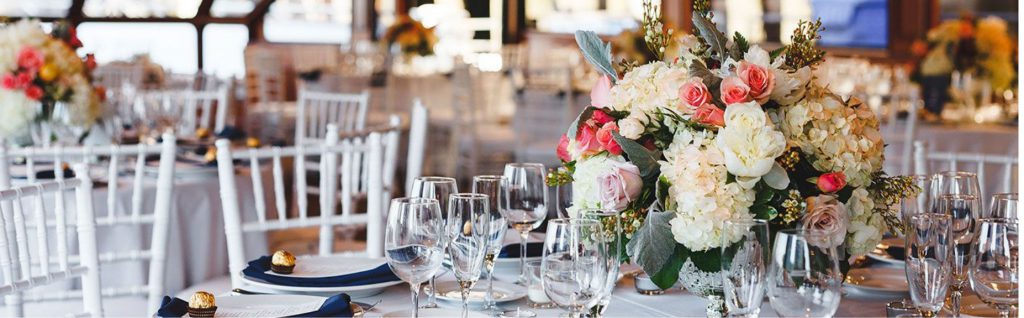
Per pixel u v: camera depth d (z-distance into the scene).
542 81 7.32
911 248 1.47
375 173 2.61
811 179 1.50
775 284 1.29
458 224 1.53
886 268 1.95
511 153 6.86
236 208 2.44
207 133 4.11
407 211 1.46
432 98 7.41
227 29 10.15
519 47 10.52
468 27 10.46
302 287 1.74
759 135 1.44
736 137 1.45
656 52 1.68
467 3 10.44
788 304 1.28
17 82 3.35
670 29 1.68
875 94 5.11
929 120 5.14
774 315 1.63
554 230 1.37
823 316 1.27
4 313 2.44
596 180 1.56
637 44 6.59
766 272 1.34
